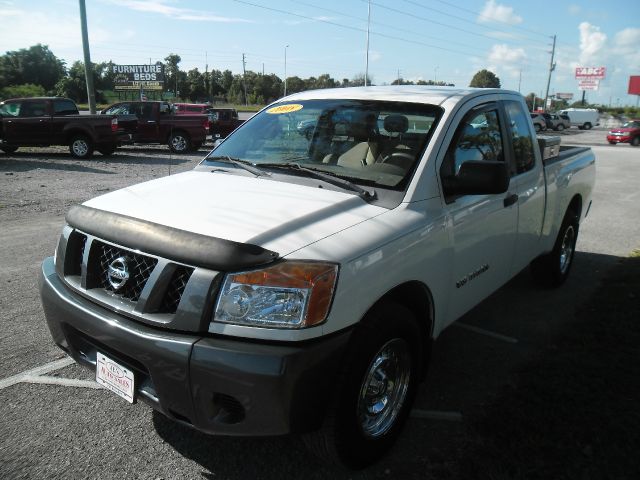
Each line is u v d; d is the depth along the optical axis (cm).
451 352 400
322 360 214
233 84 10631
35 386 332
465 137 329
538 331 440
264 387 204
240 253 212
